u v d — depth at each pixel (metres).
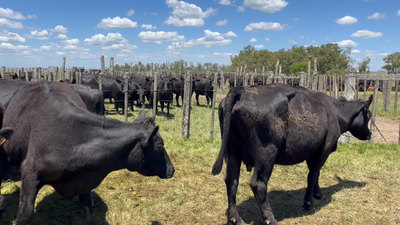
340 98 5.41
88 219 4.17
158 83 15.99
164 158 3.72
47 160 3.32
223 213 4.70
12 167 4.16
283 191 5.66
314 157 4.81
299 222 4.52
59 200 4.90
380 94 26.73
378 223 4.51
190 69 8.89
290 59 61.94
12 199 4.88
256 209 4.88
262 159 3.96
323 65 51.12
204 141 8.96
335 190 5.75
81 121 3.47
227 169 4.25
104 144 3.44
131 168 3.68
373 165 7.16
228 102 3.96
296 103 4.25
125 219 4.43
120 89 14.66
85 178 3.52
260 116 3.86
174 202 4.99
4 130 3.02
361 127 5.67
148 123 3.75
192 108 17.91
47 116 3.51
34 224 3.77
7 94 4.88
